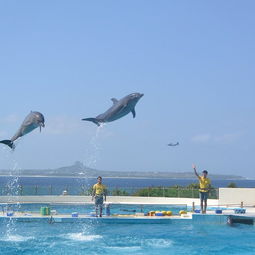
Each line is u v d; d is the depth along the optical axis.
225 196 23.84
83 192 28.31
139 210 23.89
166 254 13.15
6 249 13.56
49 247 13.91
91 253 13.15
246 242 14.86
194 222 18.41
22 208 23.98
